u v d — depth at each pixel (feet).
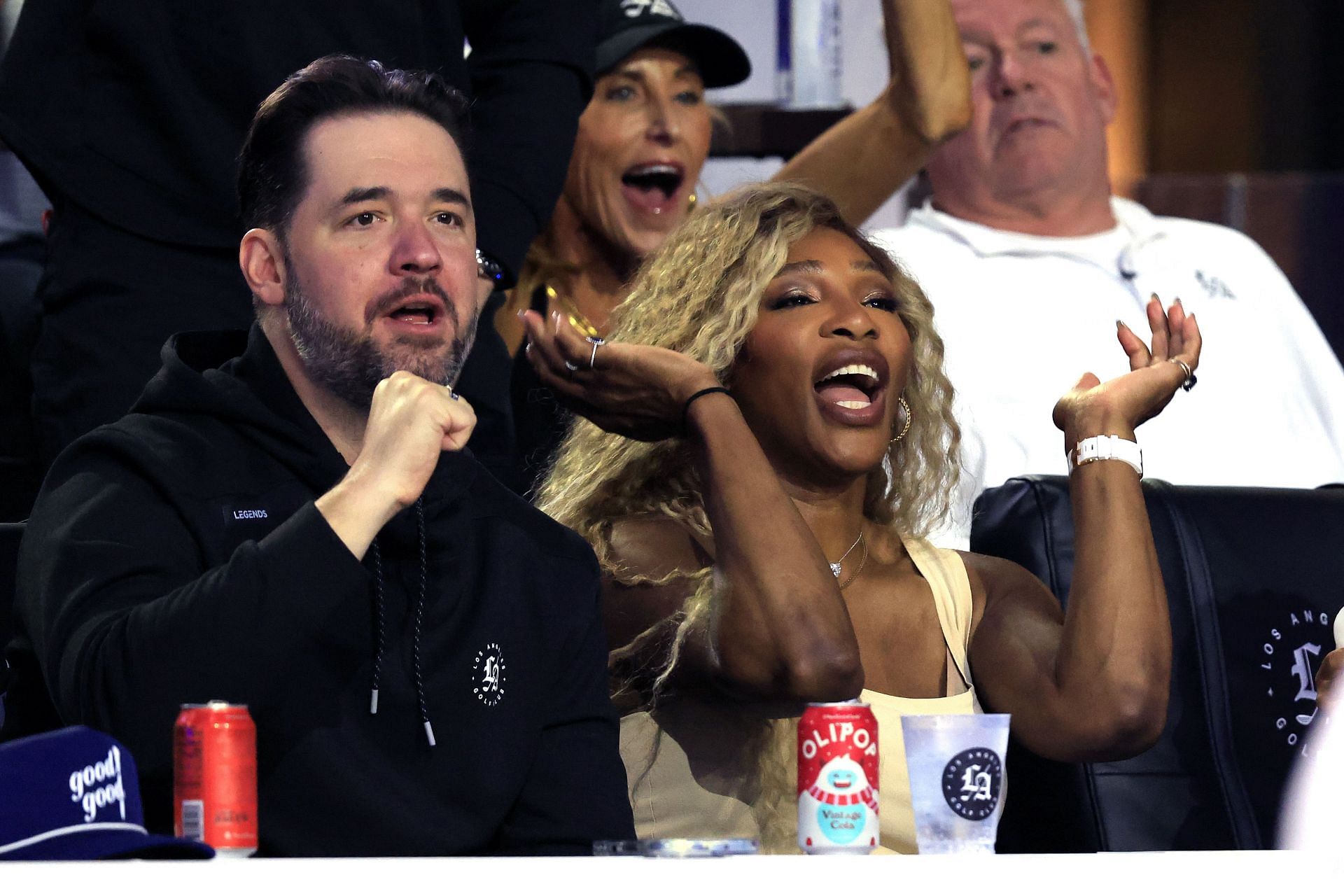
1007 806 26.66
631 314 27.32
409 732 20.07
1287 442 42.22
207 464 20.36
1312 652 26.37
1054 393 41.32
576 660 21.89
